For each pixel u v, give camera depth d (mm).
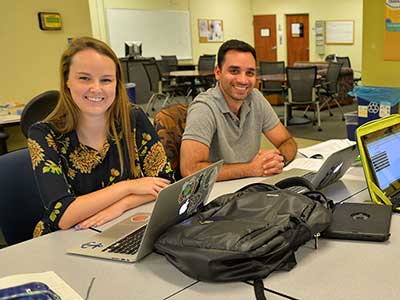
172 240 1123
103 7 9750
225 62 2061
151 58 9453
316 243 1212
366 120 2701
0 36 4418
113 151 1695
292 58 12438
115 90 1621
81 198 1512
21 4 4527
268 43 12797
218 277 1027
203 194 1370
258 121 2242
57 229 1479
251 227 1086
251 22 12953
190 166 1989
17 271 1178
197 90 8812
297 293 987
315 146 2404
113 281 1102
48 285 1077
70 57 1547
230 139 2139
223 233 1069
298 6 11953
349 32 11203
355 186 1730
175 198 1181
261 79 7105
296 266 1106
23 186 1740
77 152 1625
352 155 1689
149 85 8828
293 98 6402
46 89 4809
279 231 1076
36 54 4691
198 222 1194
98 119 1621
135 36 10406
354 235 1227
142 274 1128
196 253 1038
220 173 1886
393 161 1614
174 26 11133
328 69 7160
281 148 2248
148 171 1815
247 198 1279
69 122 1594
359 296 961
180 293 1024
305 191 1392
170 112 2309
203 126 2045
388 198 1497
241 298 986
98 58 1540
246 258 1016
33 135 1562
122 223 1469
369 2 3514
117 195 1561
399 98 2617
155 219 1148
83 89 1537
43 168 1515
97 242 1332
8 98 4547
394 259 1116
